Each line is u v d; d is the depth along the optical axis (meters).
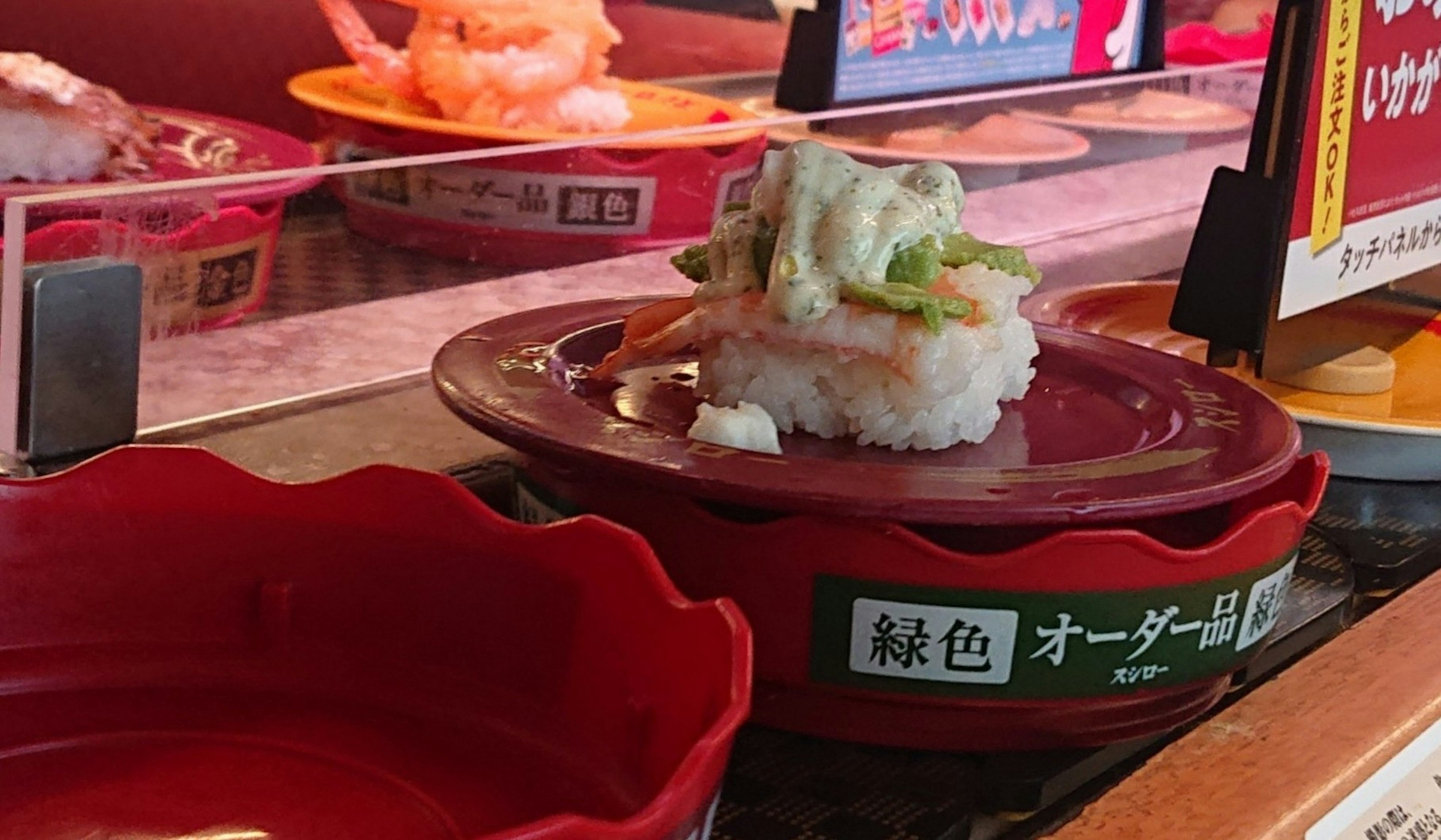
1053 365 0.32
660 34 0.63
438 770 0.21
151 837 0.19
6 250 0.27
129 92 0.56
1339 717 0.26
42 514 0.22
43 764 0.20
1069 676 0.23
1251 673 0.27
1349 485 0.36
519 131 0.46
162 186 0.31
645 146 0.42
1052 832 0.23
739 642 0.18
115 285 0.27
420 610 0.22
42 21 0.53
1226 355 0.37
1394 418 0.35
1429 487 0.36
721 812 0.22
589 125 0.51
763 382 0.28
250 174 0.35
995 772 0.23
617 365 0.29
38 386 0.26
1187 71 0.59
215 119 0.50
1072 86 0.54
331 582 0.23
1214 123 0.58
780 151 0.28
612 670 0.21
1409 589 0.32
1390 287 0.42
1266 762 0.25
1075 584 0.23
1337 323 0.39
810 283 0.27
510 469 0.30
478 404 0.25
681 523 0.23
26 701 0.21
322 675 0.22
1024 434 0.29
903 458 0.27
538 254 0.42
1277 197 0.34
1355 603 0.31
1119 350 0.33
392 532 0.22
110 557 0.22
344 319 0.36
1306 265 0.36
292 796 0.20
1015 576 0.22
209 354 0.33
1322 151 0.35
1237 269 0.35
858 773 0.23
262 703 0.22
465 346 0.28
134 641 0.22
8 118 0.41
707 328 0.28
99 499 0.22
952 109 0.50
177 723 0.21
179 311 0.32
